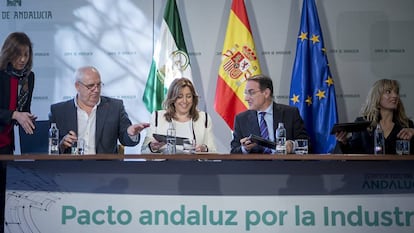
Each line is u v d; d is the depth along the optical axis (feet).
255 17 17.28
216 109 16.37
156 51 16.51
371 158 10.19
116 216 10.80
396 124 14.38
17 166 10.93
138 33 17.19
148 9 17.28
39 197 10.87
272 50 17.13
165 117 13.76
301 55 16.31
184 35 17.21
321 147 15.92
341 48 17.07
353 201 10.70
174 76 16.29
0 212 11.64
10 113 15.80
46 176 10.89
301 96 16.10
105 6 17.28
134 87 17.06
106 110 14.24
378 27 17.08
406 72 16.94
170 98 13.83
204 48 17.17
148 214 10.80
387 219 10.67
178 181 10.83
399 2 17.06
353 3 17.10
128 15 17.25
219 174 10.81
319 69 16.20
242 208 10.75
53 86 17.07
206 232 10.74
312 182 10.74
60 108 14.48
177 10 16.80
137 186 10.84
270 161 10.79
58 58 17.12
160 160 10.84
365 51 17.04
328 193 10.71
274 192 10.75
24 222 10.84
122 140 14.05
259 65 16.47
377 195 10.70
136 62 17.11
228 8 17.25
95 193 10.84
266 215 10.72
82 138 14.11
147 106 16.39
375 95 14.49
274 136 13.97
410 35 17.02
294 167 10.78
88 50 17.12
